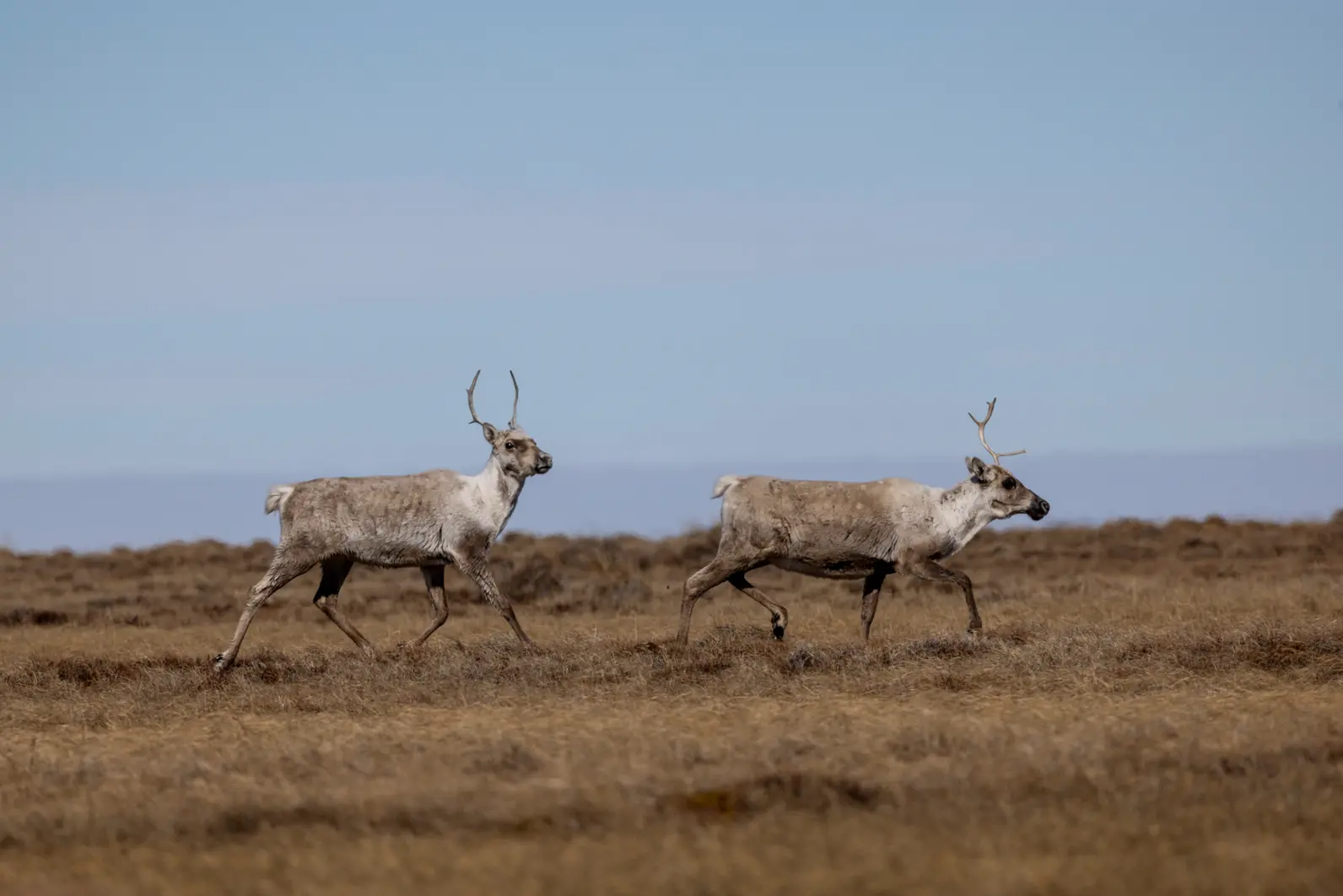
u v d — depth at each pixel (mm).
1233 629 67625
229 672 66938
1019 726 45938
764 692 57688
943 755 42750
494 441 75812
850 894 30484
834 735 45562
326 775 42344
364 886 31672
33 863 34938
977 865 31859
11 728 55469
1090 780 39000
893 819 35906
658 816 37031
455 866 32812
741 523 74000
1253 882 30406
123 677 66938
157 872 33312
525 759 43219
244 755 45656
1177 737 44062
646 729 47469
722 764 41969
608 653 67875
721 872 31828
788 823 35781
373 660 69000
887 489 74500
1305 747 42031
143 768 44500
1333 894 29984
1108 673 58250
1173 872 31109
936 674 58969
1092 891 30297
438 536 74625
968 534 74875
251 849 35344
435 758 43500
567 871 32188
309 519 73625
